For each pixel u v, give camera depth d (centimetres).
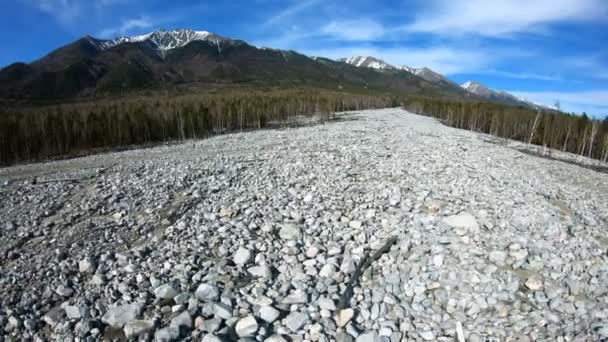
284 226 1113
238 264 912
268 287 824
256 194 1420
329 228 1133
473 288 807
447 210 1239
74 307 721
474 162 2116
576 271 866
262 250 991
